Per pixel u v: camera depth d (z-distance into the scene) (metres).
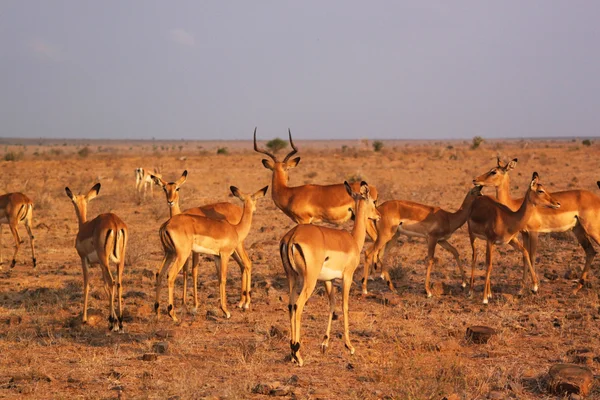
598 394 14.37
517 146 193.50
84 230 20.33
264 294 24.95
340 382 15.25
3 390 14.58
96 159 130.75
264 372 16.02
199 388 14.67
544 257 30.97
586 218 25.05
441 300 23.89
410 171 84.94
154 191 61.94
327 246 16.69
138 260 31.05
